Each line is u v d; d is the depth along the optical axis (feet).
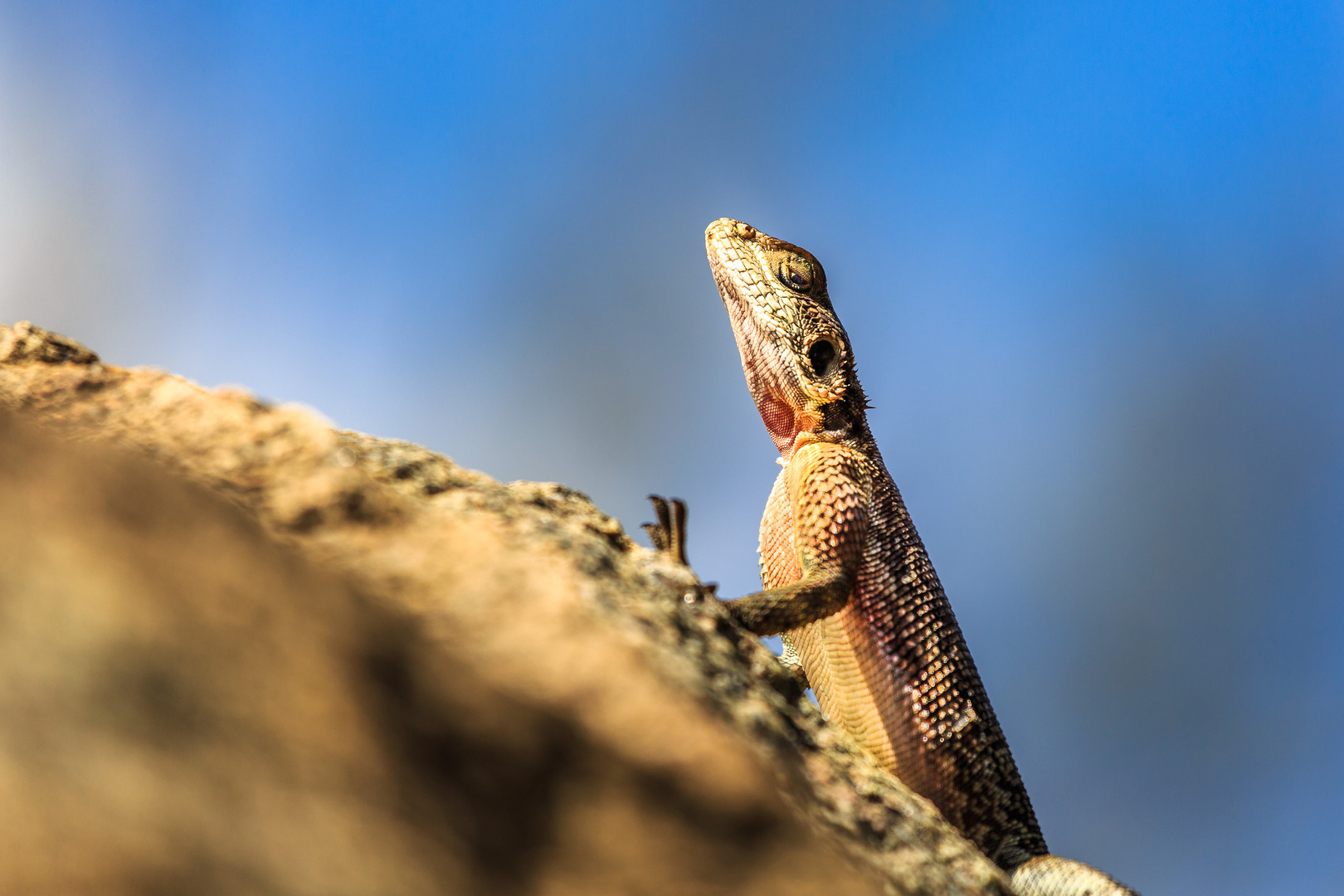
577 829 0.64
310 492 0.85
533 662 0.76
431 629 0.74
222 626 0.58
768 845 0.69
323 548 0.80
